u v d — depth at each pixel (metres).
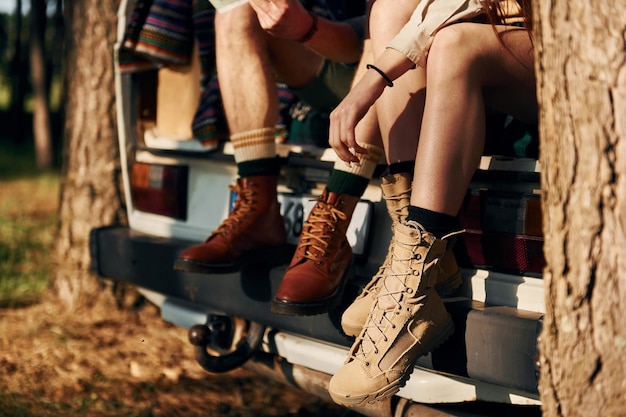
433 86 1.93
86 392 3.29
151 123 3.28
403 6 2.16
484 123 1.95
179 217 3.04
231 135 2.54
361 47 2.62
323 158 2.54
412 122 2.11
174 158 3.11
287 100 3.05
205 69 3.01
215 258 2.41
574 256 1.48
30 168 14.09
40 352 3.69
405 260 1.97
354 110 1.98
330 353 2.36
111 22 4.29
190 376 3.50
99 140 4.30
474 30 1.95
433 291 1.99
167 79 3.24
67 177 4.38
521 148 2.22
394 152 2.12
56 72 19.14
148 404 3.18
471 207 2.12
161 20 3.11
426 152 1.92
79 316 4.21
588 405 1.48
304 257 2.24
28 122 22.67
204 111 2.93
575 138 1.47
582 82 1.45
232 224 2.47
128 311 4.25
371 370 1.97
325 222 2.26
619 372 1.44
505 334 1.92
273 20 2.38
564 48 1.47
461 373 2.01
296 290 2.17
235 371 3.58
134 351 3.77
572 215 1.48
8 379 3.38
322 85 2.79
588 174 1.45
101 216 4.29
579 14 1.45
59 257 4.35
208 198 2.96
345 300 2.27
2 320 4.12
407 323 1.96
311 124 3.02
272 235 2.51
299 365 2.54
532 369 1.87
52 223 7.16
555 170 1.52
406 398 2.20
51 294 4.38
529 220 2.03
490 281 2.11
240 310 2.54
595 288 1.46
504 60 1.98
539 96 1.56
